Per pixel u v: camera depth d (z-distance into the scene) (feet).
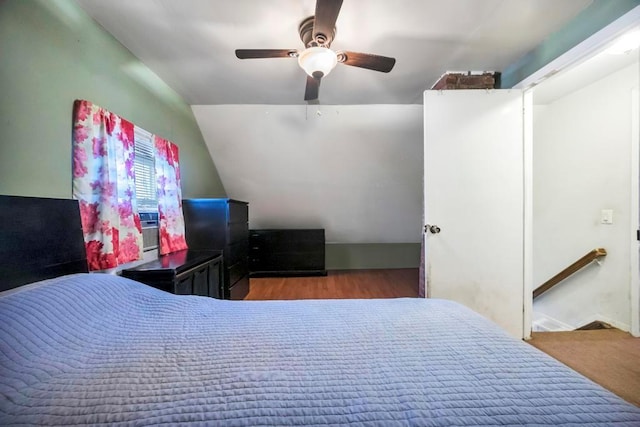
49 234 4.24
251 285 13.34
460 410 2.09
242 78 8.13
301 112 10.69
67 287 3.59
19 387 2.31
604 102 7.76
